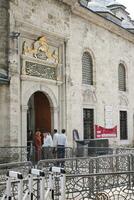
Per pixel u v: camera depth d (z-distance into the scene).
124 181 12.13
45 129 24.70
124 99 33.25
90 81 28.77
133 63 35.25
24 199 8.69
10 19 20.72
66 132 24.98
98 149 22.03
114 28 31.20
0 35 20.52
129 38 34.06
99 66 29.52
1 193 10.16
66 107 25.11
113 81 31.48
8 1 20.72
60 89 25.08
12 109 20.56
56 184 10.05
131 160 16.38
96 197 10.45
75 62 26.55
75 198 10.62
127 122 33.56
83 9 26.78
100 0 39.00
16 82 20.98
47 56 23.88
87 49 28.17
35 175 9.87
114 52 31.81
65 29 25.30
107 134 29.69
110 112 30.66
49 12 23.83
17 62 21.17
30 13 22.23
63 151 21.00
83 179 10.70
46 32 23.55
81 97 27.06
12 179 9.38
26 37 22.38
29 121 25.28
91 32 28.59
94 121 28.53
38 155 20.97
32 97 25.31
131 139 34.00
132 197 11.09
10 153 20.09
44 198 8.80
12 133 20.47
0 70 20.31
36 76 22.75
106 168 16.62
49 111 24.67
